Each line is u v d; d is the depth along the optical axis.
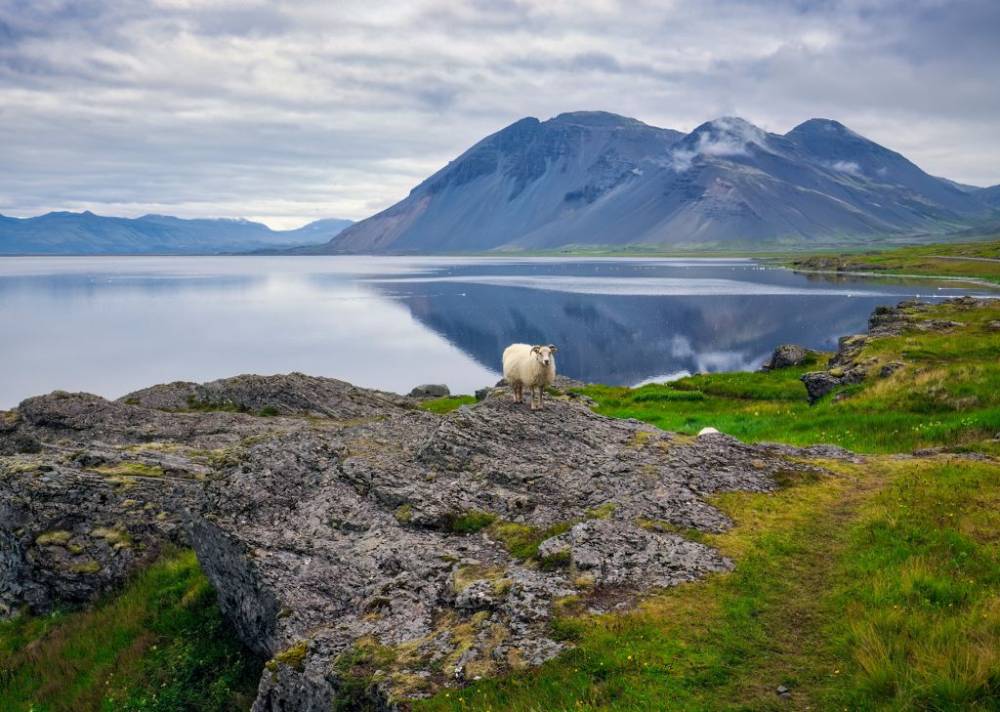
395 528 18.20
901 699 10.06
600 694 11.20
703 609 13.17
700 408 50.84
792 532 16.52
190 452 31.58
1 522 25.47
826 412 36.34
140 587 22.84
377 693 12.30
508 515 18.25
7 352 147.88
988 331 48.72
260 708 14.21
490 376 128.50
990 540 14.64
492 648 12.76
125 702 18.08
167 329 184.12
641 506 17.64
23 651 22.19
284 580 16.86
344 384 48.41
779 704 10.59
